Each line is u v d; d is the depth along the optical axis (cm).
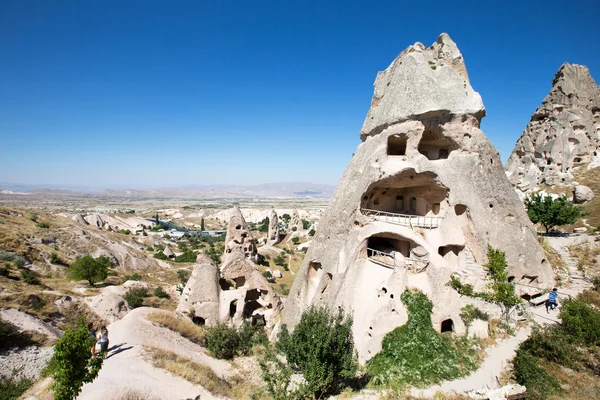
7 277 3559
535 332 1853
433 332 1925
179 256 7431
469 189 2283
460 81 2409
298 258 7231
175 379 1588
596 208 4328
